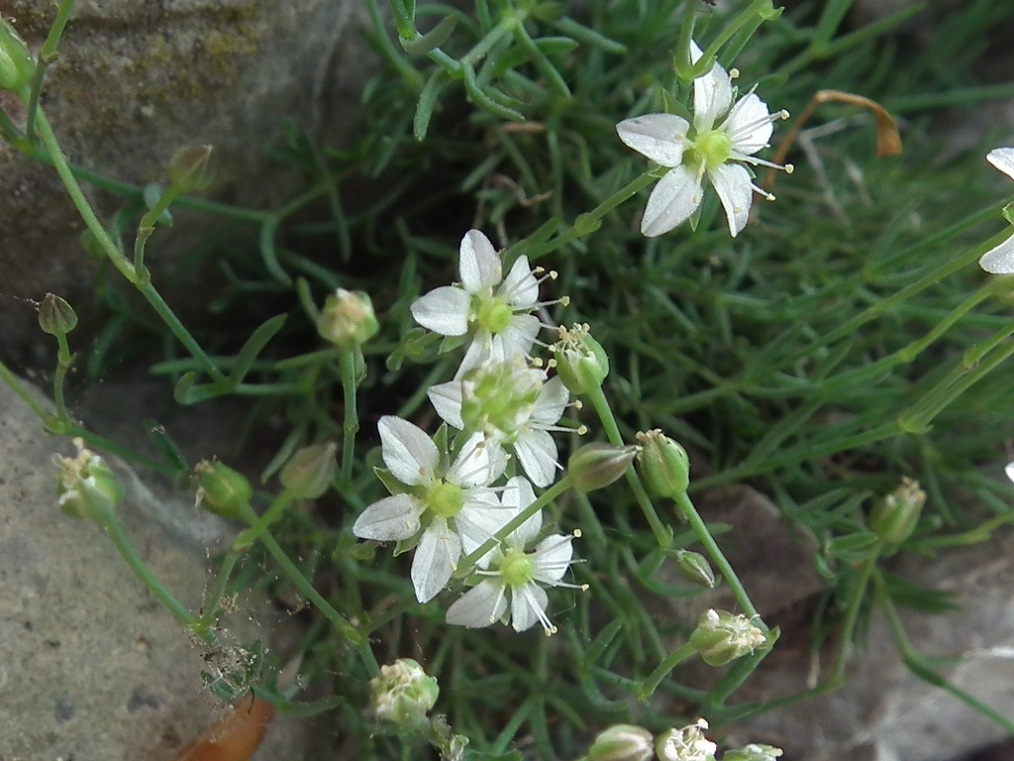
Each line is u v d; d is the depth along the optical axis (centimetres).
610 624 6
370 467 6
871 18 10
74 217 7
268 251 7
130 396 7
